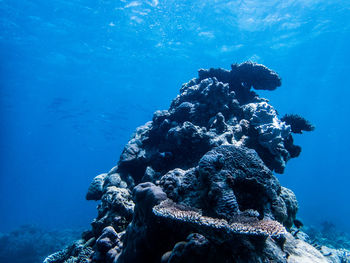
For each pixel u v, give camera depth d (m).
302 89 38.22
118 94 37.97
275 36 20.94
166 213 3.22
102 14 18.48
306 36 21.16
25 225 29.56
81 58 26.06
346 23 19.19
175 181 4.69
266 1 16.25
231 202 3.25
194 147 6.75
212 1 16.47
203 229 2.90
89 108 44.28
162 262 3.43
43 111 46.72
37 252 19.69
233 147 4.36
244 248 2.93
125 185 7.35
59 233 26.03
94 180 8.26
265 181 3.82
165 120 8.01
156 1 16.66
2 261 18.27
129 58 26.03
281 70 30.22
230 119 7.89
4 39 22.30
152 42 22.62
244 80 9.57
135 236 4.03
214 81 8.19
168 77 31.17
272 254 3.18
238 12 17.42
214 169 3.70
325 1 16.42
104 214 6.32
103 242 4.85
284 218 4.28
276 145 6.69
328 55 25.27
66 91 36.62
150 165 7.72
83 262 5.06
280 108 52.88
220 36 20.84
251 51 23.92
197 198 3.84
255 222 2.99
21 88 35.09
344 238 21.80
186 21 18.92
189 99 8.87
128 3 17.03
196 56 25.02
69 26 20.22
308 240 6.71
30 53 24.94
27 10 18.11
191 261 2.97
